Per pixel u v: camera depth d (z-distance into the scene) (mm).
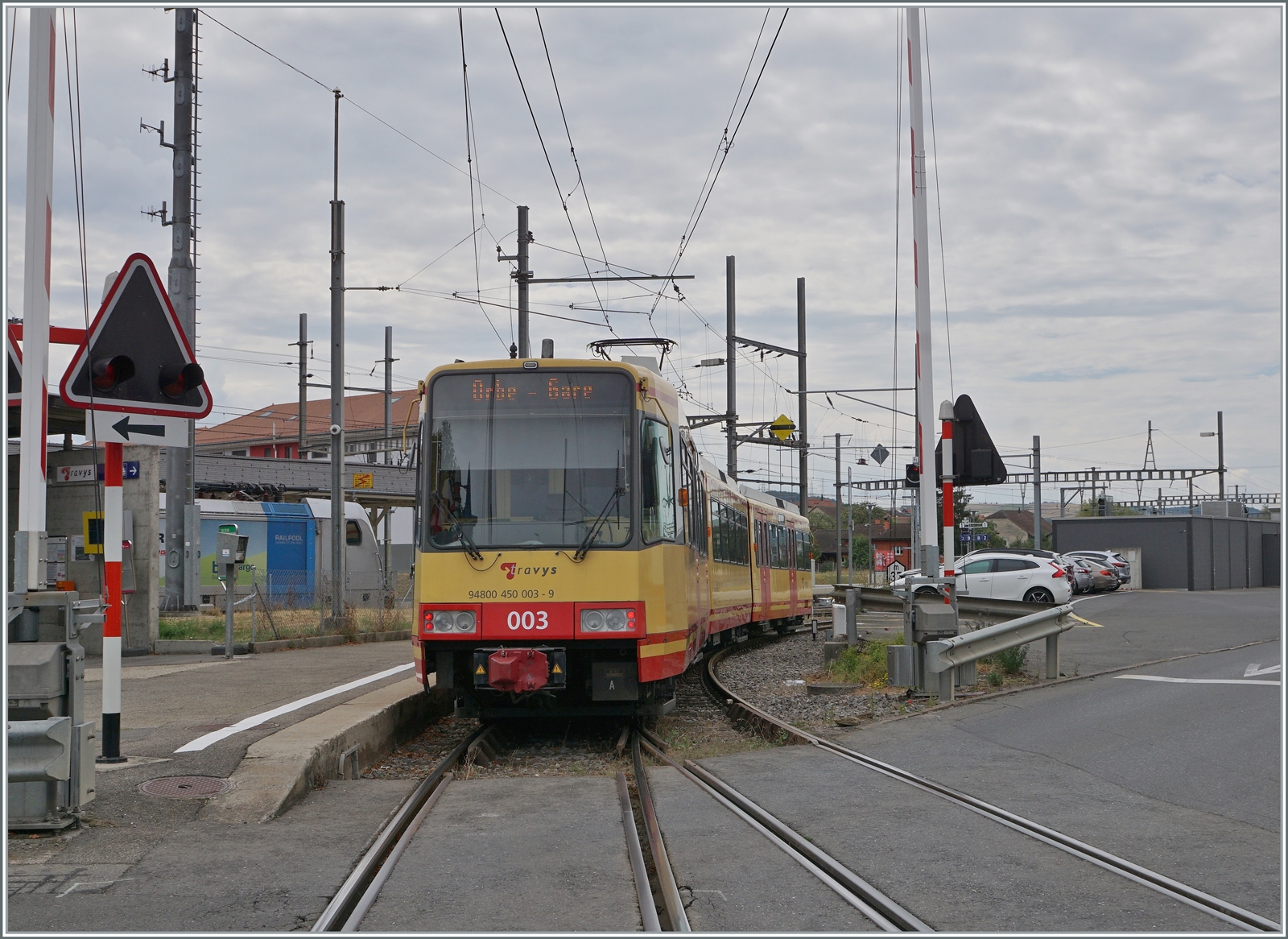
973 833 6801
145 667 17172
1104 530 54812
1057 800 7711
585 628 11273
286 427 88750
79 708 6867
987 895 5539
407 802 7992
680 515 12930
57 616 6797
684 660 12742
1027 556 34719
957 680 14281
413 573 11984
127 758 8648
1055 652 14734
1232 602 37562
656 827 7090
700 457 18609
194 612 26156
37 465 7043
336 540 24688
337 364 24969
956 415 14156
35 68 7246
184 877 5953
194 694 13164
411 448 12133
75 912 5359
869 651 16734
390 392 61062
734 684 18031
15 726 6566
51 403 18281
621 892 5738
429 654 11664
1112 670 15711
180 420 8570
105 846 6512
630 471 11672
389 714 11641
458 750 10727
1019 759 9266
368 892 5672
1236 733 10227
